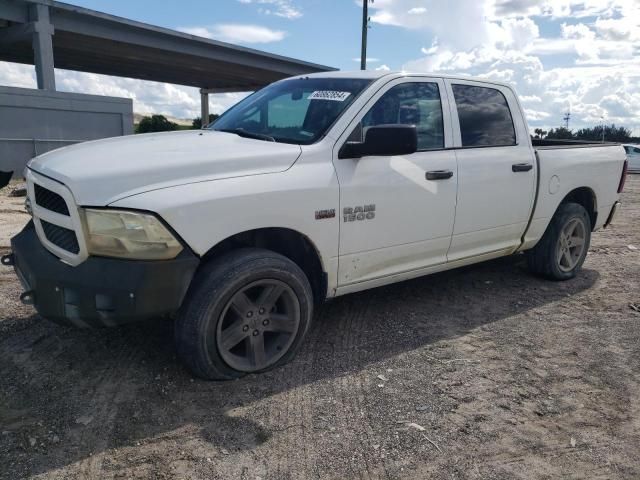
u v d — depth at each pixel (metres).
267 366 3.54
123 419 3.00
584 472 2.71
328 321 4.49
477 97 4.79
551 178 5.26
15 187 13.11
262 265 3.34
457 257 4.70
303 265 3.89
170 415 3.06
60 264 3.11
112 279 2.93
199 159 3.25
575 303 5.14
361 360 3.81
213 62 33.53
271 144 3.67
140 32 27.52
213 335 3.24
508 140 4.98
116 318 2.98
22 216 8.92
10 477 2.52
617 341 4.27
